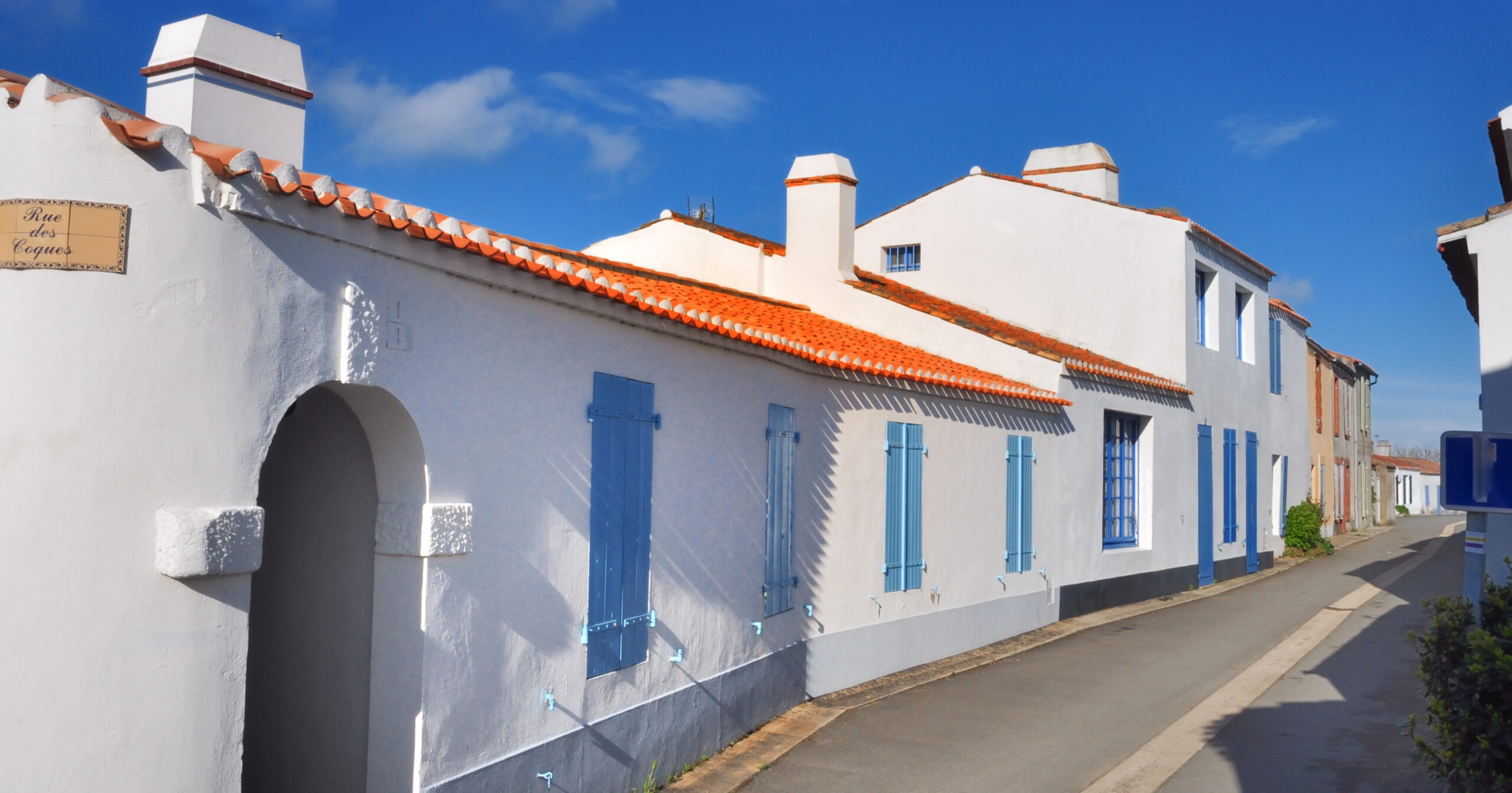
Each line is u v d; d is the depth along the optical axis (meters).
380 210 5.28
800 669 10.14
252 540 4.72
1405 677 11.24
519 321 6.42
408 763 5.63
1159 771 8.23
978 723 9.68
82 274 4.34
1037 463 14.91
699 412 8.37
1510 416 8.59
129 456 4.38
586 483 6.98
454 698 5.84
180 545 4.42
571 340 6.88
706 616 8.45
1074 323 20.00
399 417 5.61
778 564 9.65
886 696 10.62
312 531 6.27
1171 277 19.23
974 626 13.15
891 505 11.60
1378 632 14.16
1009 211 20.69
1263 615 16.11
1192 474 19.88
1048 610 15.03
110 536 4.33
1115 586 16.97
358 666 6.03
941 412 12.60
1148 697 10.64
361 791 5.95
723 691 8.70
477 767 5.98
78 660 4.27
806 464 10.21
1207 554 20.31
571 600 6.80
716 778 8.05
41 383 4.30
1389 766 8.19
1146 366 19.41
